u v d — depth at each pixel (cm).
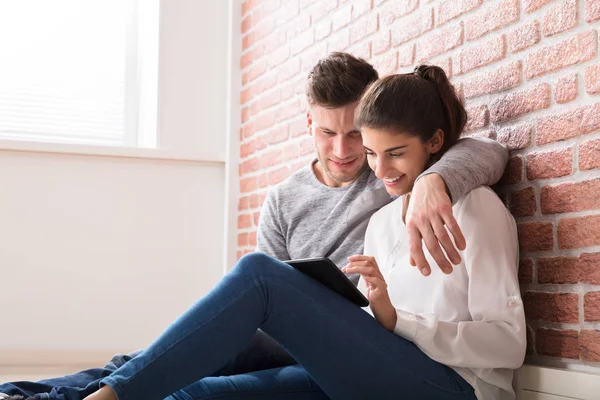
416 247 162
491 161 183
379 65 271
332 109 210
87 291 393
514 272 169
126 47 468
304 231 233
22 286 382
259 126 384
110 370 183
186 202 414
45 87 456
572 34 182
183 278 411
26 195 386
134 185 406
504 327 165
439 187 165
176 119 427
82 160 396
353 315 161
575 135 180
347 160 218
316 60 322
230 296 155
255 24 395
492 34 210
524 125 196
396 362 160
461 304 173
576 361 177
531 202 192
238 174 411
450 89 191
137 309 401
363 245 220
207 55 434
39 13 459
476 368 168
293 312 157
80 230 394
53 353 385
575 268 178
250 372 184
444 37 231
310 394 177
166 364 149
